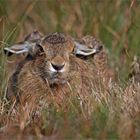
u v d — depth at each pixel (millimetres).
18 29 16312
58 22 17828
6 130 11562
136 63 15492
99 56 15258
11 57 15750
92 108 12258
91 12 17672
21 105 13430
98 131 10922
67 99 13078
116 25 17594
